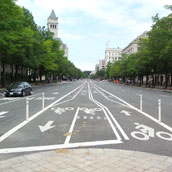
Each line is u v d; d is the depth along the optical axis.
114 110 12.45
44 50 46.62
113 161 4.46
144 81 92.81
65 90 34.03
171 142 6.11
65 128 7.67
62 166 4.17
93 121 9.02
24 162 4.39
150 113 11.49
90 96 22.84
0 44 23.67
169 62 36.66
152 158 4.68
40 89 36.00
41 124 8.31
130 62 61.41
